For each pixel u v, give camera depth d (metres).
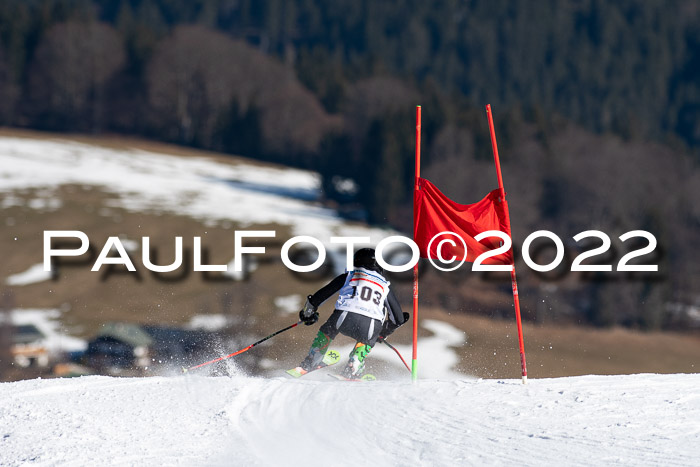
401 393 10.52
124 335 40.66
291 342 42.25
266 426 9.05
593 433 8.16
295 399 10.38
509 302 69.81
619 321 74.25
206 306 59.31
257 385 11.54
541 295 72.50
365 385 11.31
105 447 8.34
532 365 49.31
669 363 60.88
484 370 39.38
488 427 8.54
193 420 9.50
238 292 62.53
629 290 74.25
